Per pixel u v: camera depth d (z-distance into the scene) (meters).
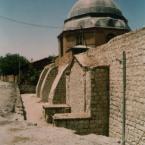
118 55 13.92
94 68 15.30
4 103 15.35
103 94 15.32
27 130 7.85
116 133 14.00
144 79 11.10
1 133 7.45
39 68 53.44
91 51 18.80
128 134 12.48
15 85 41.16
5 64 67.00
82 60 18.39
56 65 31.89
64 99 24.64
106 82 15.40
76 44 29.66
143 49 11.19
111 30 28.97
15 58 67.62
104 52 16.16
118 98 13.91
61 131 7.84
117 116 13.96
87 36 29.11
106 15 29.98
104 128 15.15
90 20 29.28
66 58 26.00
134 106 11.96
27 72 51.88
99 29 28.67
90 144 6.61
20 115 11.58
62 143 6.54
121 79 13.45
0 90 27.66
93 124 14.99
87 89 16.06
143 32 11.19
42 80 34.97
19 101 17.55
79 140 6.91
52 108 20.14
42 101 30.16
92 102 15.20
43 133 7.51
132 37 12.24
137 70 11.72
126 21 31.69
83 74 17.31
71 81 21.64
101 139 7.37
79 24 29.62
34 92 44.25
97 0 30.70
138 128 11.53
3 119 9.54
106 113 15.27
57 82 24.72
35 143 6.48
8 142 6.55
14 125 8.52
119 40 13.80
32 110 24.28
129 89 12.50
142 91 11.24
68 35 30.19
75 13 30.89
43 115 20.83
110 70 15.13
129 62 12.55
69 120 14.57
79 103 18.70
